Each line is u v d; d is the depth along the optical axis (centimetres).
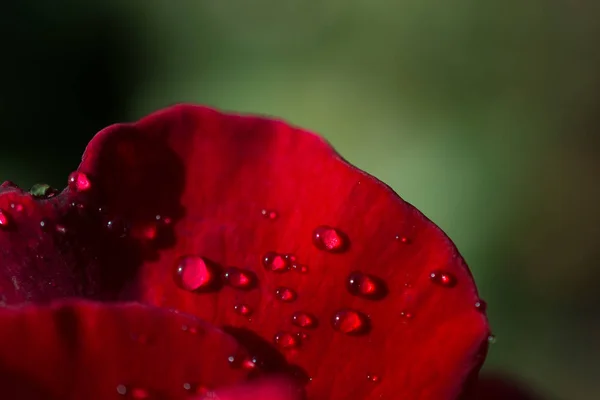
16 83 63
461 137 67
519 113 68
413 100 67
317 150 23
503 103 68
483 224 65
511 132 67
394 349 23
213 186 23
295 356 23
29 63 64
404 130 66
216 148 23
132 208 23
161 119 23
